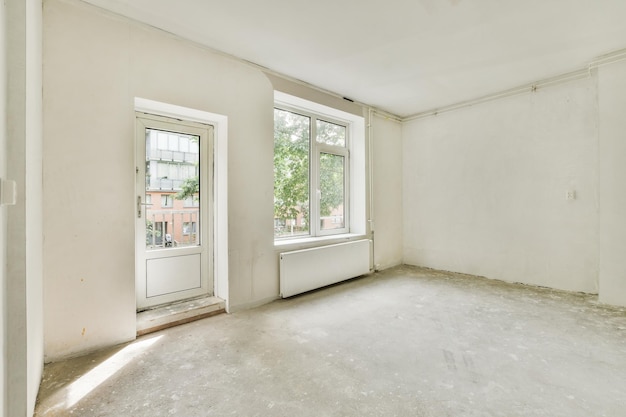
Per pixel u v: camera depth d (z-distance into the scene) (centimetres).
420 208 493
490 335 246
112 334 229
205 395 171
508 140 398
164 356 214
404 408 159
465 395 170
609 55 303
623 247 302
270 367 200
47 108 202
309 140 411
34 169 162
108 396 170
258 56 302
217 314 294
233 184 301
